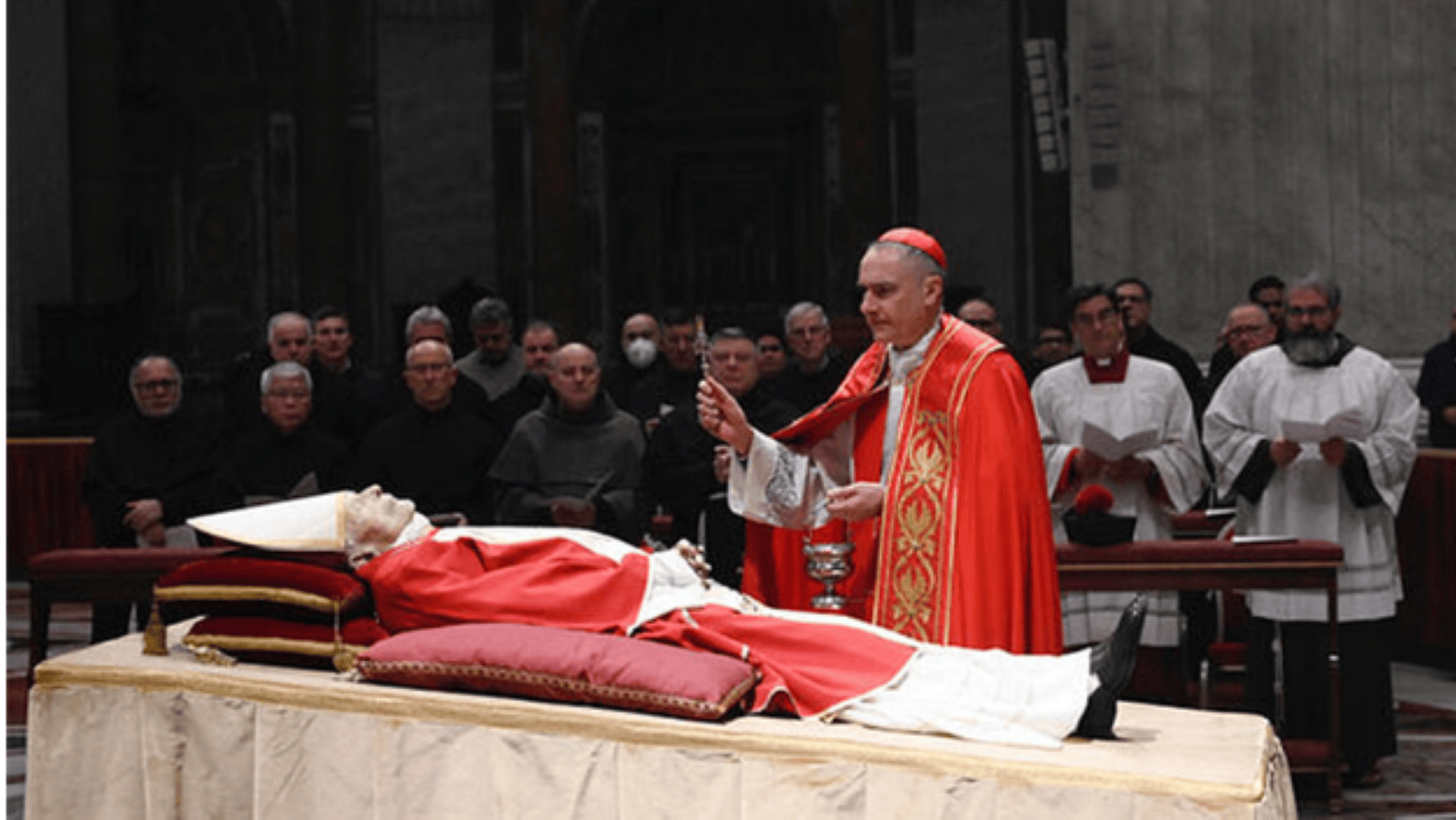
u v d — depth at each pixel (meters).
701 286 16.89
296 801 3.77
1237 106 10.93
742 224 16.84
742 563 6.69
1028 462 4.20
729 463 4.75
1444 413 8.99
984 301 8.38
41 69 14.95
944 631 4.15
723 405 4.40
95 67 15.12
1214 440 6.42
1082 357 6.50
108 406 13.73
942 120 15.97
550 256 16.28
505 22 16.30
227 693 3.86
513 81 16.30
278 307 16.28
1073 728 3.44
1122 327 6.50
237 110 16.31
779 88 16.72
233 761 3.85
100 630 7.25
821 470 4.48
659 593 3.88
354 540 4.03
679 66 16.78
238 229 16.31
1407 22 10.51
